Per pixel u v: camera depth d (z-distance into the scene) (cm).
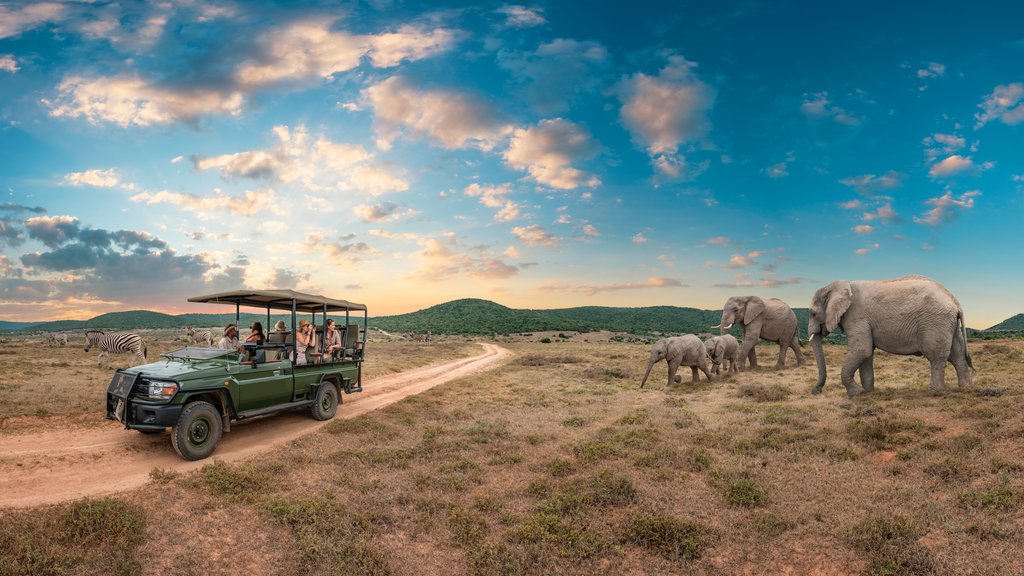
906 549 582
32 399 1283
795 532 668
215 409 977
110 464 884
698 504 772
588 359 3538
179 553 615
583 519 739
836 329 1518
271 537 673
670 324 16162
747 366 2500
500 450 1084
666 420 1303
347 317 1524
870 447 930
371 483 875
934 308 1290
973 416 998
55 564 552
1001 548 570
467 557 651
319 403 1295
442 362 3600
